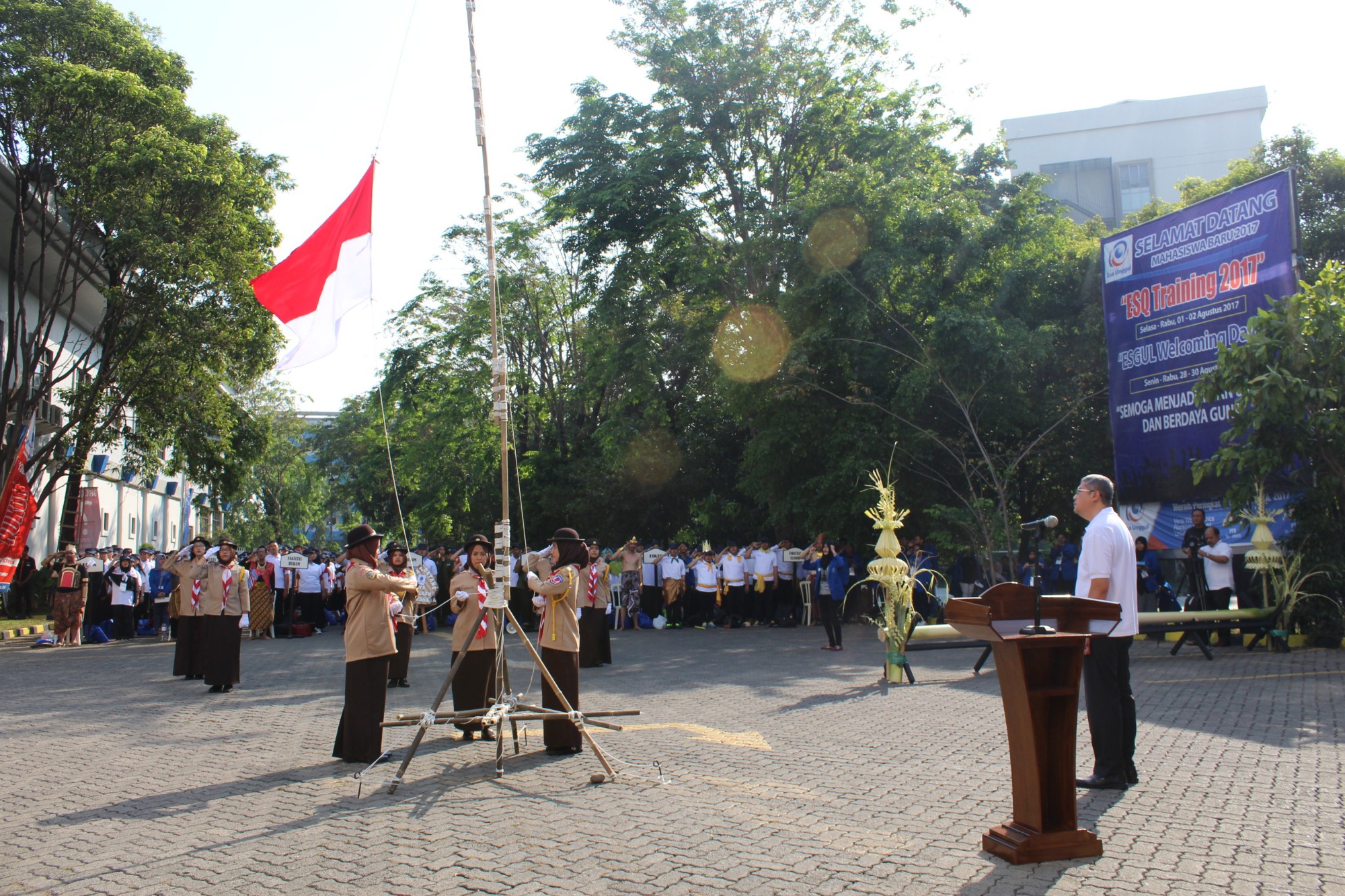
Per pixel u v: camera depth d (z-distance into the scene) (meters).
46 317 30.05
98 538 30.98
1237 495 14.58
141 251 22.98
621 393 34.12
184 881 5.09
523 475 36.66
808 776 7.19
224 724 10.17
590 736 7.21
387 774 7.54
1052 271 23.56
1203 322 16.72
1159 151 83.75
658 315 30.97
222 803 6.72
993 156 30.86
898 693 11.52
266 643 21.03
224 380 27.50
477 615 9.27
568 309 35.16
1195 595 15.92
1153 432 17.62
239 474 28.41
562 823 6.01
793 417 24.22
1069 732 5.21
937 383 22.38
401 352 36.44
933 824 5.84
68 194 24.25
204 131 24.84
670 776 7.29
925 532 24.25
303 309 9.10
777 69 27.78
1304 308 13.95
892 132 26.83
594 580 15.24
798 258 24.02
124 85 23.16
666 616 24.30
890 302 23.69
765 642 19.03
